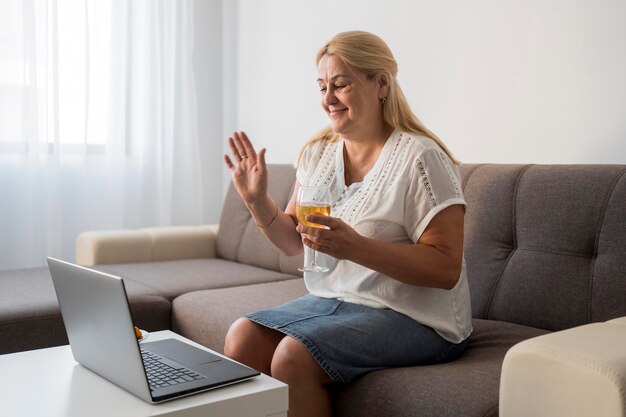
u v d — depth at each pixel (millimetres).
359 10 3078
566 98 2273
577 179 1894
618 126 2137
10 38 3350
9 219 3424
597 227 1815
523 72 2402
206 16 3994
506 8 2447
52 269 1416
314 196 1521
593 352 1114
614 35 2135
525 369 1180
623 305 1723
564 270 1855
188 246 3262
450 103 2666
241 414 1239
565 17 2266
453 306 1681
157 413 1165
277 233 1844
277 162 3691
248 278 2748
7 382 1353
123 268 2887
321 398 1529
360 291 1695
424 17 2754
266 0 3705
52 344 2148
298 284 2578
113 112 3686
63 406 1212
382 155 1752
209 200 4121
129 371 1245
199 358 1436
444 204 1613
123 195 3756
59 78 3525
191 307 2287
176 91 3922
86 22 3553
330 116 1782
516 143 2439
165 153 3891
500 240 2037
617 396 1057
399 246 1557
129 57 3713
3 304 2160
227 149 4125
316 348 1494
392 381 1466
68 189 3600
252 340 1646
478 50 2551
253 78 3842
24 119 3400
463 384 1389
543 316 1874
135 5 3740
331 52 1749
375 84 1764
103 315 1252
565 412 1127
